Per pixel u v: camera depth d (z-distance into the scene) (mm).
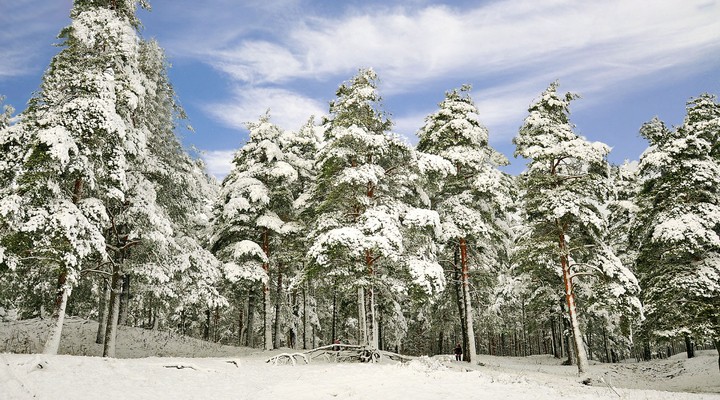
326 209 20719
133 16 18719
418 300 18531
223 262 23141
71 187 15531
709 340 18250
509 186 24906
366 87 19562
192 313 33688
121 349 21812
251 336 27719
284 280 27594
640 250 23203
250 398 10797
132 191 17328
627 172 30828
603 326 31922
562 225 21062
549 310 30469
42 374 10539
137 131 17109
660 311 20594
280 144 27328
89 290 20938
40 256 13734
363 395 11109
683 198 20875
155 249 18391
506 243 25047
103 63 16141
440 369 15430
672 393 13125
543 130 22078
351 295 22484
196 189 23250
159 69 20328
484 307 29328
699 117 21922
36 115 14461
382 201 19859
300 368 15812
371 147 19156
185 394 10773
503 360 31844
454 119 23438
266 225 23391
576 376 20125
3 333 20594
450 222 21531
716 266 19125
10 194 13359
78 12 17109
